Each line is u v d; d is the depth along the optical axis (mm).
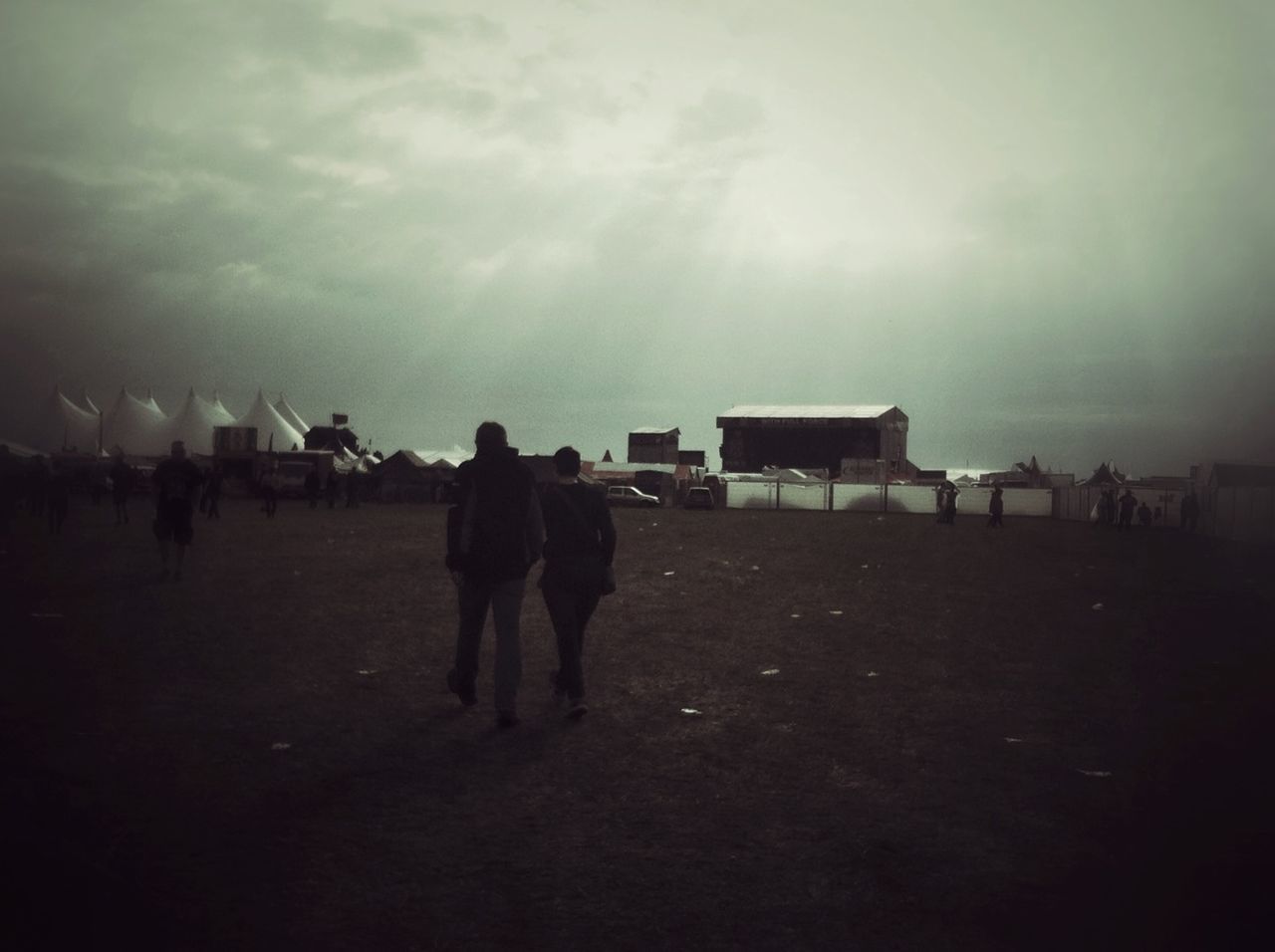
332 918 4680
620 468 91938
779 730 8531
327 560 24266
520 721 8695
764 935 4605
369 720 8586
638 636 13641
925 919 4805
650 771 7227
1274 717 9148
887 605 17516
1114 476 95875
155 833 5688
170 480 18188
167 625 13367
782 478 95500
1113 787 6988
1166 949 4531
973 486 88812
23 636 12148
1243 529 45062
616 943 4492
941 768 7426
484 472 8461
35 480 43469
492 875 5230
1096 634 14305
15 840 5426
